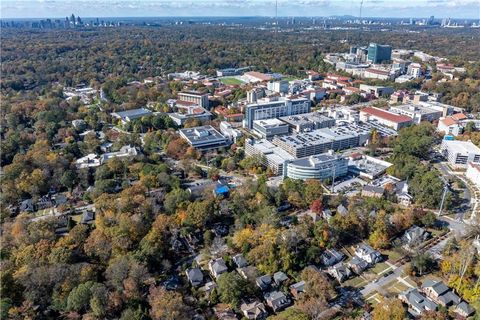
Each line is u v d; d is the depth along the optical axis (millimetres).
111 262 187625
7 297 168750
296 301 178250
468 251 192250
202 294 184500
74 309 167500
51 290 175625
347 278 195875
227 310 175500
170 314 157500
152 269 197250
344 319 167375
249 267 197625
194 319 167500
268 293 183625
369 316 167875
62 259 187500
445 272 192125
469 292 175000
